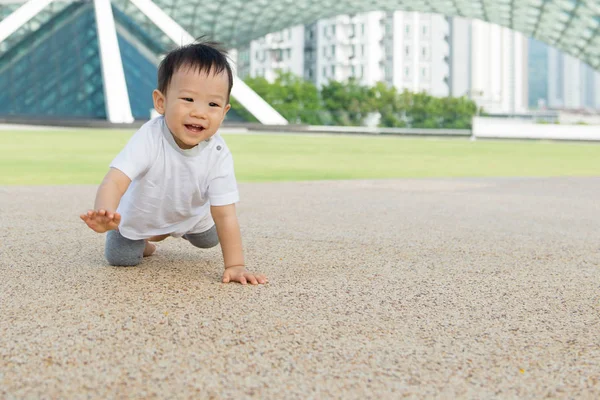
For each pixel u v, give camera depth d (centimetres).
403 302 266
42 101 3825
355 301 265
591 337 226
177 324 226
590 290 300
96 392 166
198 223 322
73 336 210
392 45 10031
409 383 178
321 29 10131
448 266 349
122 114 3591
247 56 10988
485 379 183
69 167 1162
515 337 223
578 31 4697
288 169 1291
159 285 284
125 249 316
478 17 5219
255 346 205
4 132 2680
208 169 295
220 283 290
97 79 3984
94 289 274
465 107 6225
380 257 369
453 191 839
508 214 607
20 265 322
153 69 4284
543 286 306
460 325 236
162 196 297
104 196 272
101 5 3825
